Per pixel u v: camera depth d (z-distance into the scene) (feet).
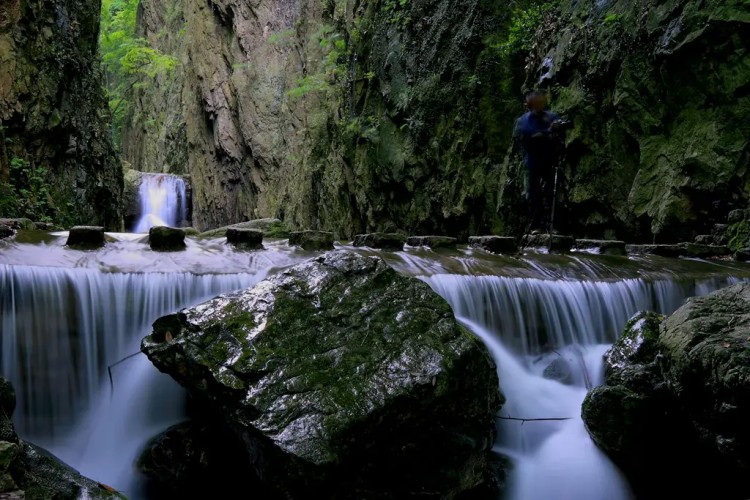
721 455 14.06
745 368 12.77
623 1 34.81
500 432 17.54
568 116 36.50
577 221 37.45
